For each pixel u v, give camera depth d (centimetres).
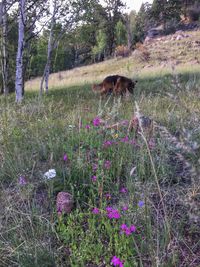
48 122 507
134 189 286
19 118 541
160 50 3406
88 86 1712
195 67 2056
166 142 364
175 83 315
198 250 244
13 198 326
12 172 367
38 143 429
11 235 272
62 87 2050
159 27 5106
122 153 362
